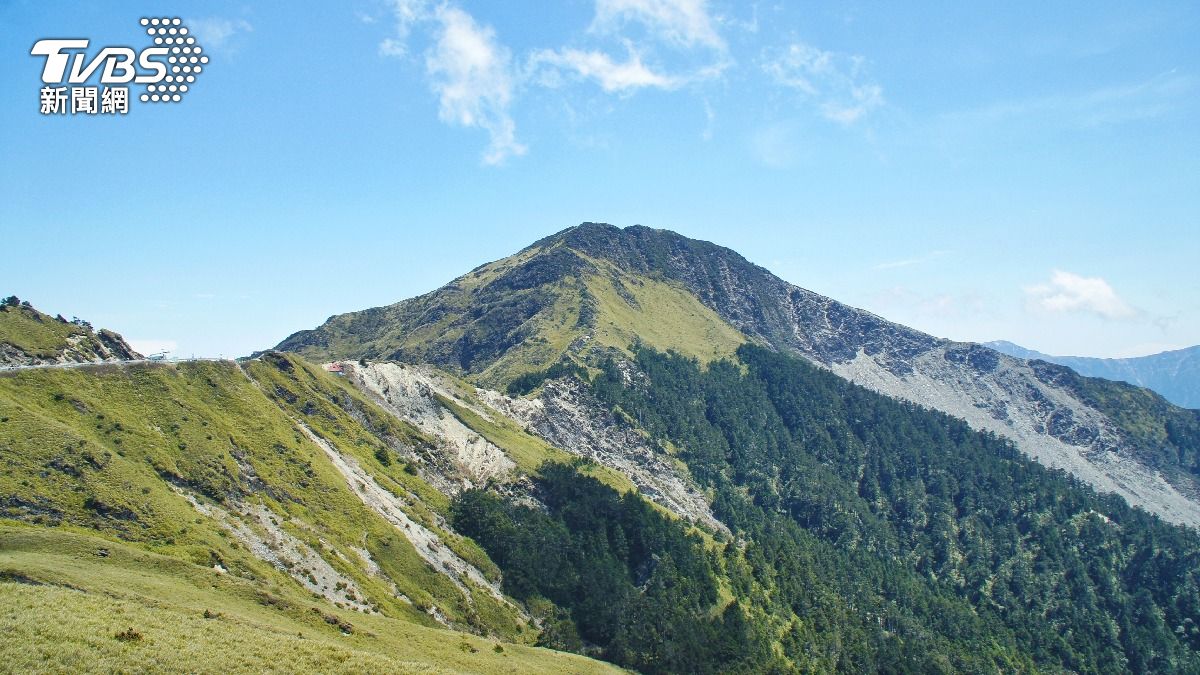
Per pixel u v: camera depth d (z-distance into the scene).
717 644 173.12
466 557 160.12
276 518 123.38
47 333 147.12
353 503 143.50
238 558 102.69
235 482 124.50
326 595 110.44
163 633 60.06
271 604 85.56
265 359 183.38
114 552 84.12
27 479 93.94
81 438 105.38
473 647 99.62
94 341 155.88
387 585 127.75
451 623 129.38
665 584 193.62
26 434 100.81
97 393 125.75
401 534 146.00
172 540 98.12
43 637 53.25
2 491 89.94
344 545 129.62
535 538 183.25
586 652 148.12
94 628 56.88
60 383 121.94
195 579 85.06
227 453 130.00
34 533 81.94
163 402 133.00
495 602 149.00
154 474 112.69
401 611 121.56
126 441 116.44
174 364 148.62
